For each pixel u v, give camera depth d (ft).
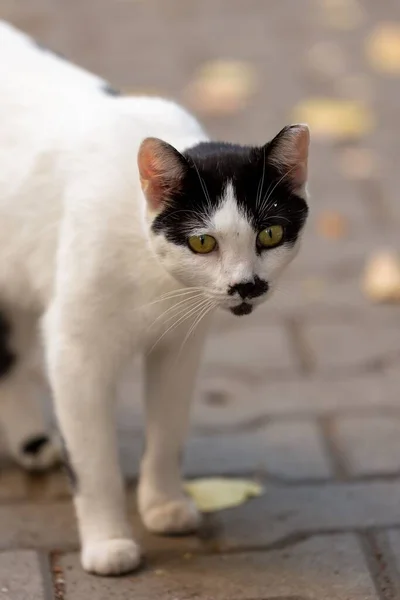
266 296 8.29
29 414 10.53
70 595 8.91
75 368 8.76
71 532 9.75
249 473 10.68
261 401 11.79
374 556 9.50
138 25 21.43
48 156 9.00
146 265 8.42
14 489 10.38
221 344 12.84
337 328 13.19
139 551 9.34
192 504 9.90
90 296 8.54
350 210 15.57
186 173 7.97
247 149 8.42
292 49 20.61
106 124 8.84
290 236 8.28
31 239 9.16
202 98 18.40
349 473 10.67
